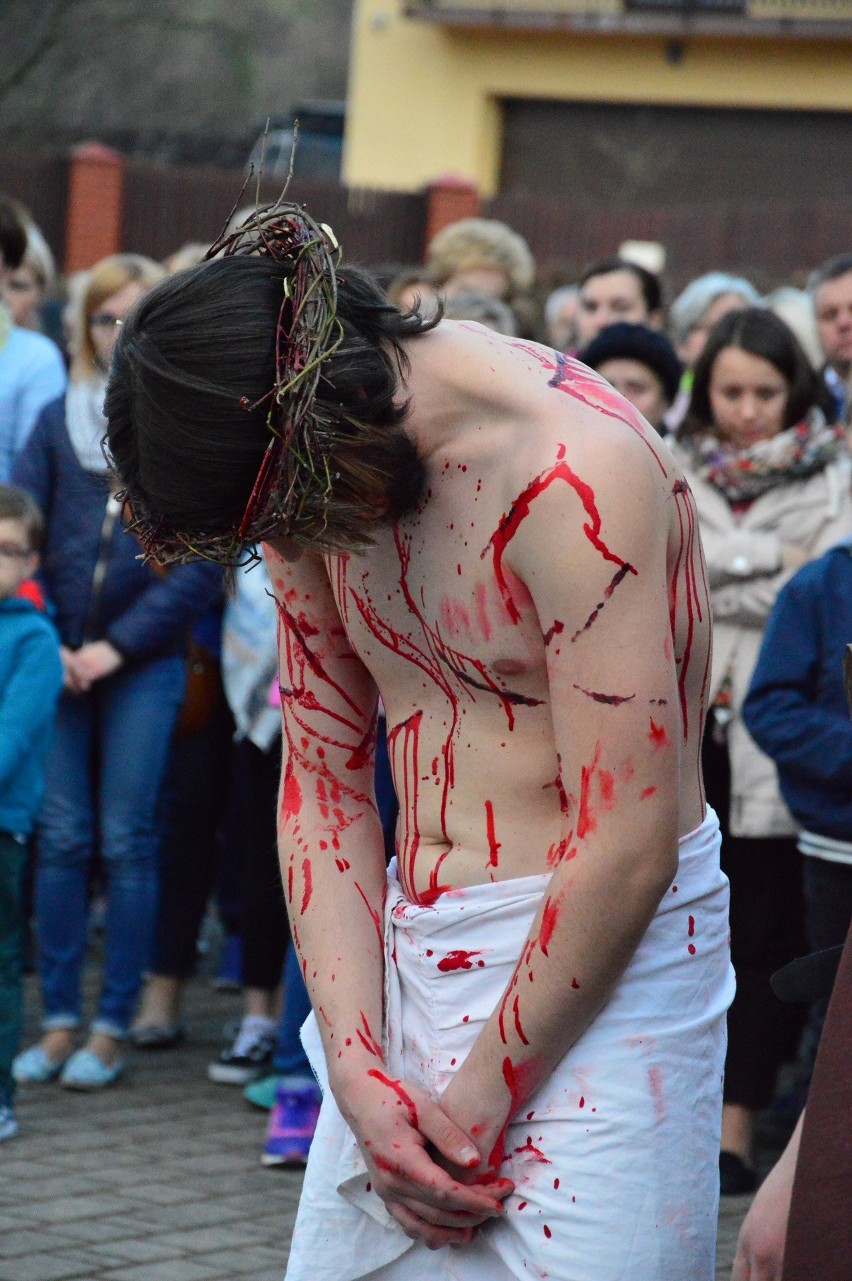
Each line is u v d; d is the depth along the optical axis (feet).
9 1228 24.61
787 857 27.81
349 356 11.57
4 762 28.25
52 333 58.54
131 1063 34.14
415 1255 13.28
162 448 11.51
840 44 149.69
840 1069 10.99
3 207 37.93
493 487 12.03
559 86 156.15
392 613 12.91
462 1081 12.43
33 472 32.48
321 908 13.71
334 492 11.70
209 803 35.60
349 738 14.17
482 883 12.76
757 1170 28.25
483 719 12.73
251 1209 25.93
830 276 36.04
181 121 199.82
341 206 139.54
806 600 26.09
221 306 11.53
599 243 134.92
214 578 32.32
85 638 32.19
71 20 177.06
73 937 32.86
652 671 11.69
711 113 154.40
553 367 12.40
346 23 226.58
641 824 11.76
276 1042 32.22
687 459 30.07
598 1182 12.23
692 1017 12.67
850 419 28.58
